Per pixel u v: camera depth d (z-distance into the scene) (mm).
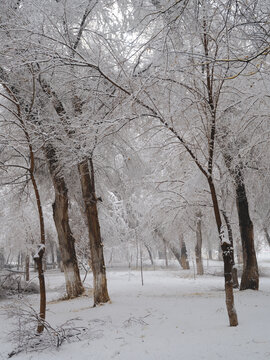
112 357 5629
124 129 9867
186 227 19266
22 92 11789
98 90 8969
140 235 20891
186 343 5980
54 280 27516
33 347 6484
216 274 27297
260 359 4785
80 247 20953
